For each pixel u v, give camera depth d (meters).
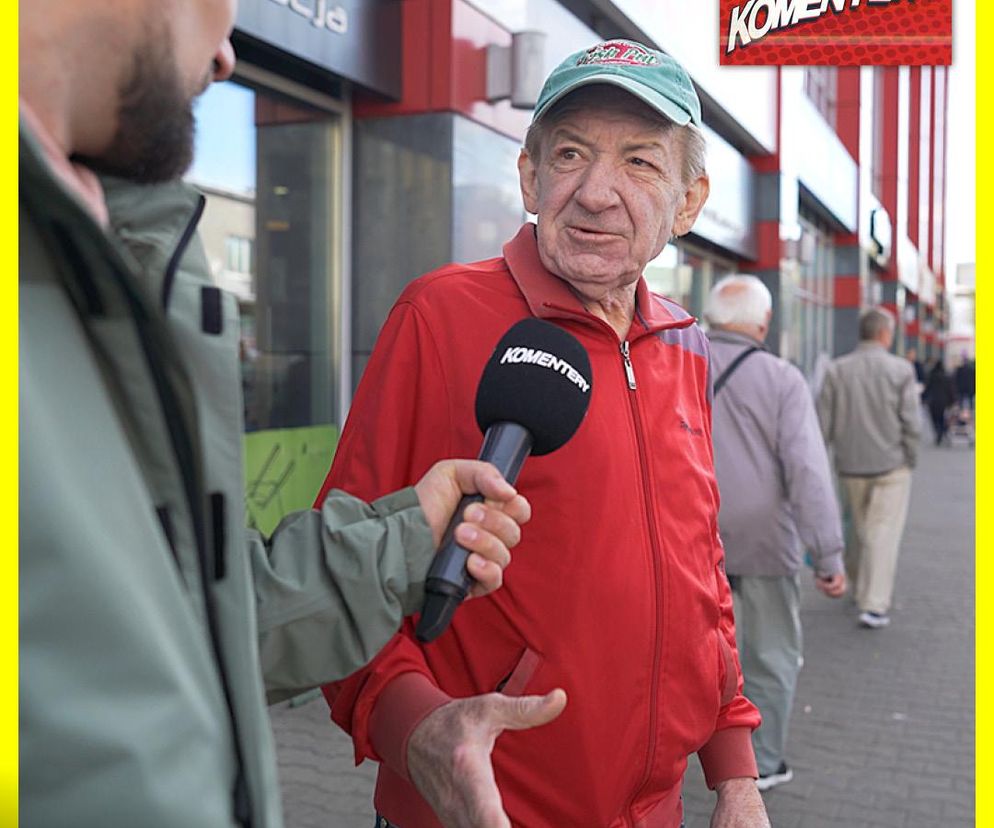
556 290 1.62
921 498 13.86
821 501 3.68
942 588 7.86
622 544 1.54
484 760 1.20
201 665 0.81
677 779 1.64
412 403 1.59
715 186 11.01
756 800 1.77
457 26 5.38
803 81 15.38
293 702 4.80
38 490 0.71
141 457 0.87
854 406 6.65
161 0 0.86
